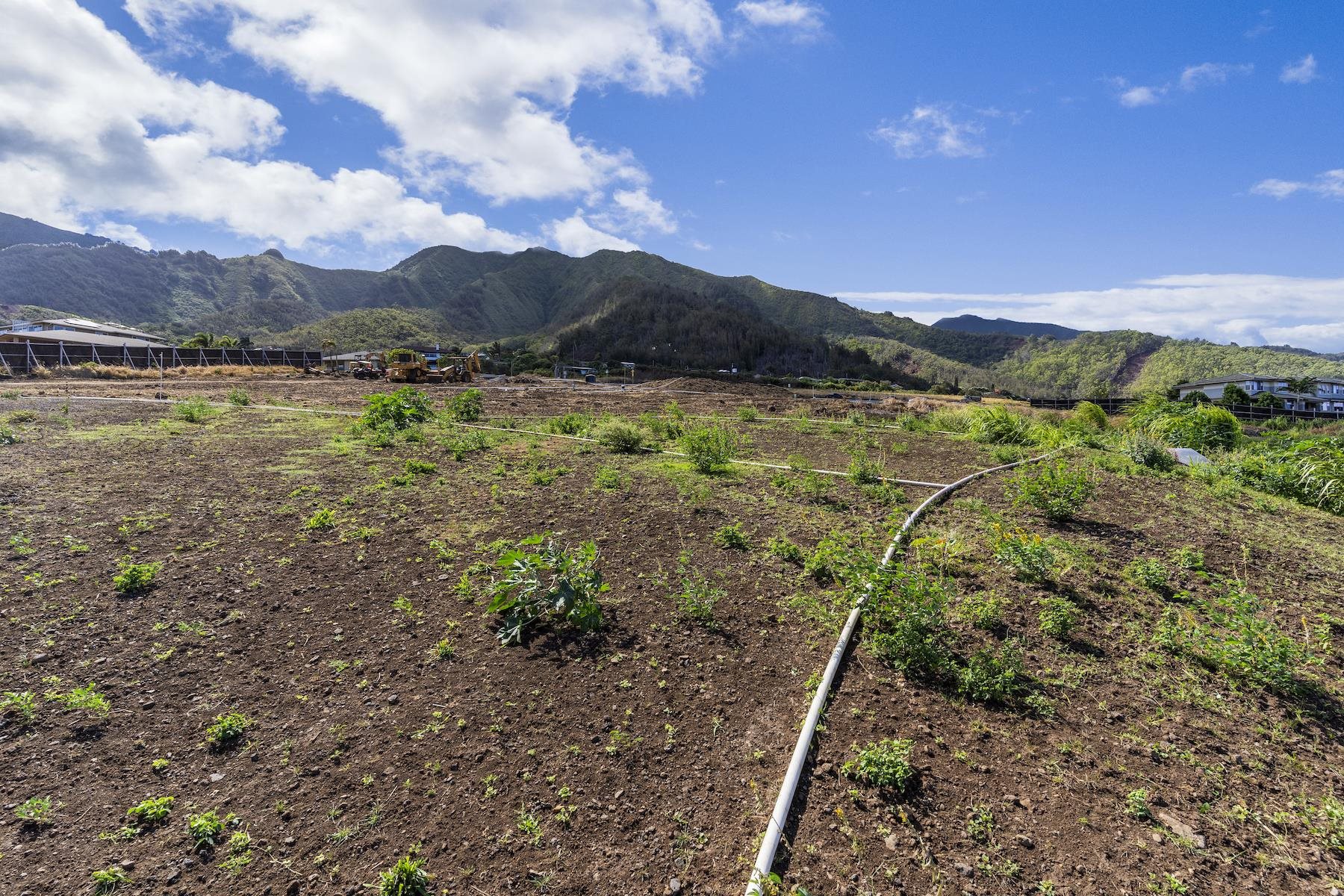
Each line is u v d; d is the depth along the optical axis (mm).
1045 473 6312
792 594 4309
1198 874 2193
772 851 2191
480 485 6855
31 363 22578
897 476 8180
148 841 2219
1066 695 3223
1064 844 2314
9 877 2031
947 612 3994
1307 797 2566
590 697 3125
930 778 2615
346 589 4156
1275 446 10594
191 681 3121
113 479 6270
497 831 2336
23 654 3211
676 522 5719
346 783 2533
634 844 2299
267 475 6828
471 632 3691
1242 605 3586
